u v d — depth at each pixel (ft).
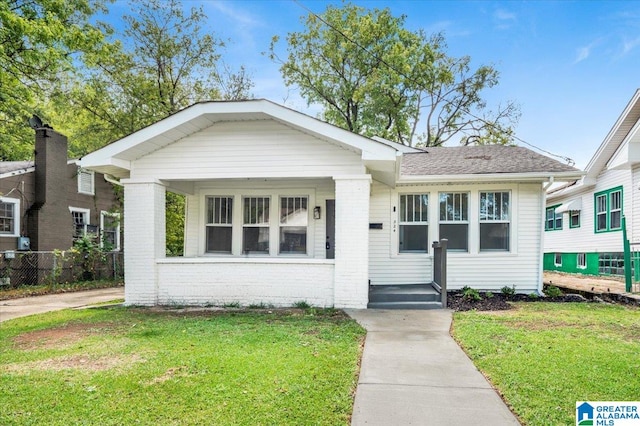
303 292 27.32
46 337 19.25
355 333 19.20
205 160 28.25
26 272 44.01
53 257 44.65
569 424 9.87
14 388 12.20
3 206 43.39
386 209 33.35
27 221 45.70
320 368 13.85
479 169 32.14
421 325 21.21
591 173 47.57
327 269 27.09
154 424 9.86
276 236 33.99
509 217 32.24
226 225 34.45
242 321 22.13
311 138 27.40
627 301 28.32
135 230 28.63
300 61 87.25
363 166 26.76
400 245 33.37
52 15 37.06
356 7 82.38
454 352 16.24
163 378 12.94
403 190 33.32
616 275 44.27
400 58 76.38
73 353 15.97
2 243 42.91
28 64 39.63
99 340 18.08
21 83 42.68
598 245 47.96
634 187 39.86
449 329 20.31
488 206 32.60
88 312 26.22
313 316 23.70
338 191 26.84
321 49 84.94
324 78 86.58
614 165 39.06
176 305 28.12
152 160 28.68
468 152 39.81
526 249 31.99
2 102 43.68
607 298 29.89
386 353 16.14
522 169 31.42
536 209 31.99
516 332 18.78
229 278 28.04
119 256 54.85
